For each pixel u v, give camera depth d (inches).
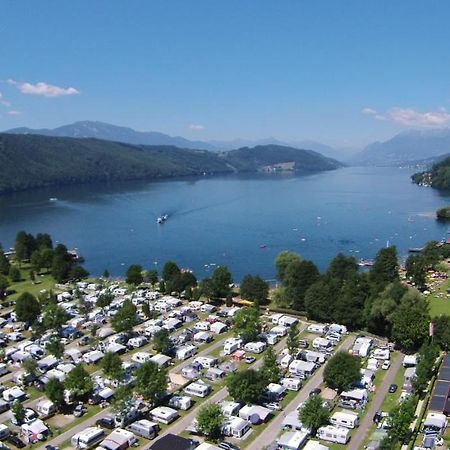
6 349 6373.0
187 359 6092.5
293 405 4926.2
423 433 4284.0
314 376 5561.0
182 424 4611.2
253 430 4488.2
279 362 5866.1
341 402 4884.4
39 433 4382.4
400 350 6245.1
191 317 7588.6
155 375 4926.2
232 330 7126.0
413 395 4805.6
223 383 5433.1
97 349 6397.6
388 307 6599.4
